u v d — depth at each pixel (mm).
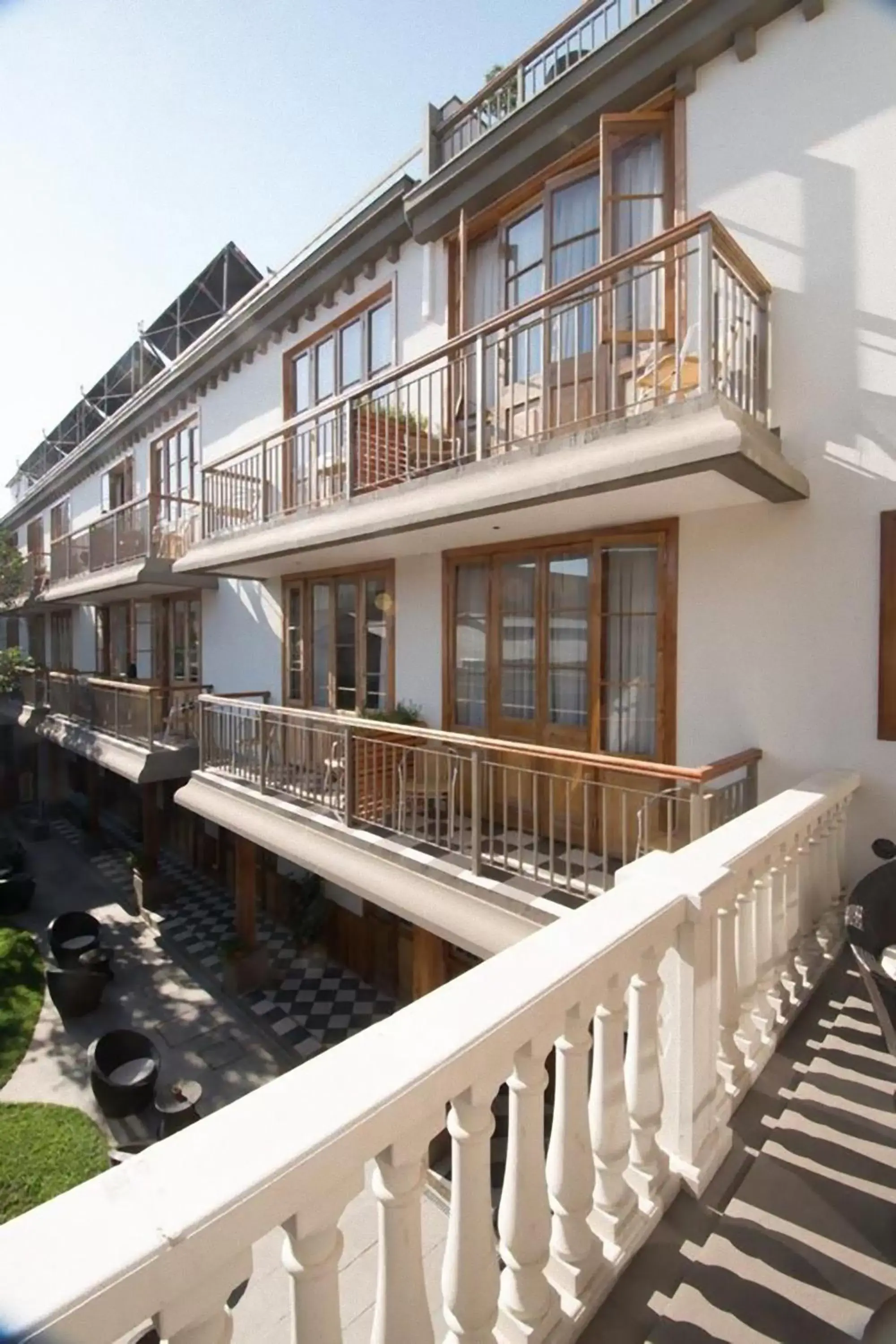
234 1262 894
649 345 4977
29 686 16625
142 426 12938
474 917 4414
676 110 4859
